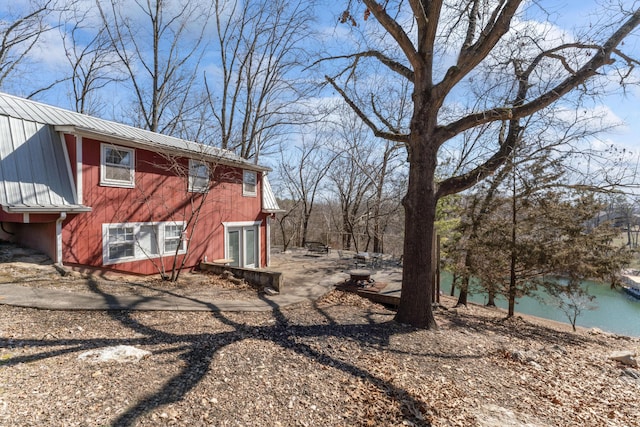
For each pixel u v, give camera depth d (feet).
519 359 19.06
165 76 67.97
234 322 20.10
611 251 31.81
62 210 25.30
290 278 37.96
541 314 48.37
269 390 11.93
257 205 49.16
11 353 12.83
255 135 71.82
